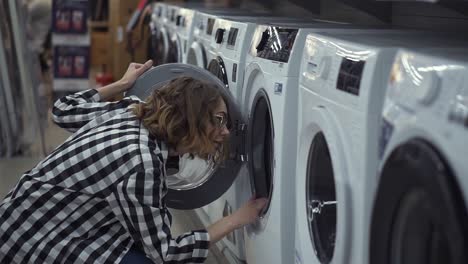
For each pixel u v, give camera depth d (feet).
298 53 6.67
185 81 6.71
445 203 3.67
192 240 6.57
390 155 4.35
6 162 15.87
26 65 16.43
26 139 16.89
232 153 8.07
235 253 8.86
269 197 7.25
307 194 6.31
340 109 5.22
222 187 8.37
